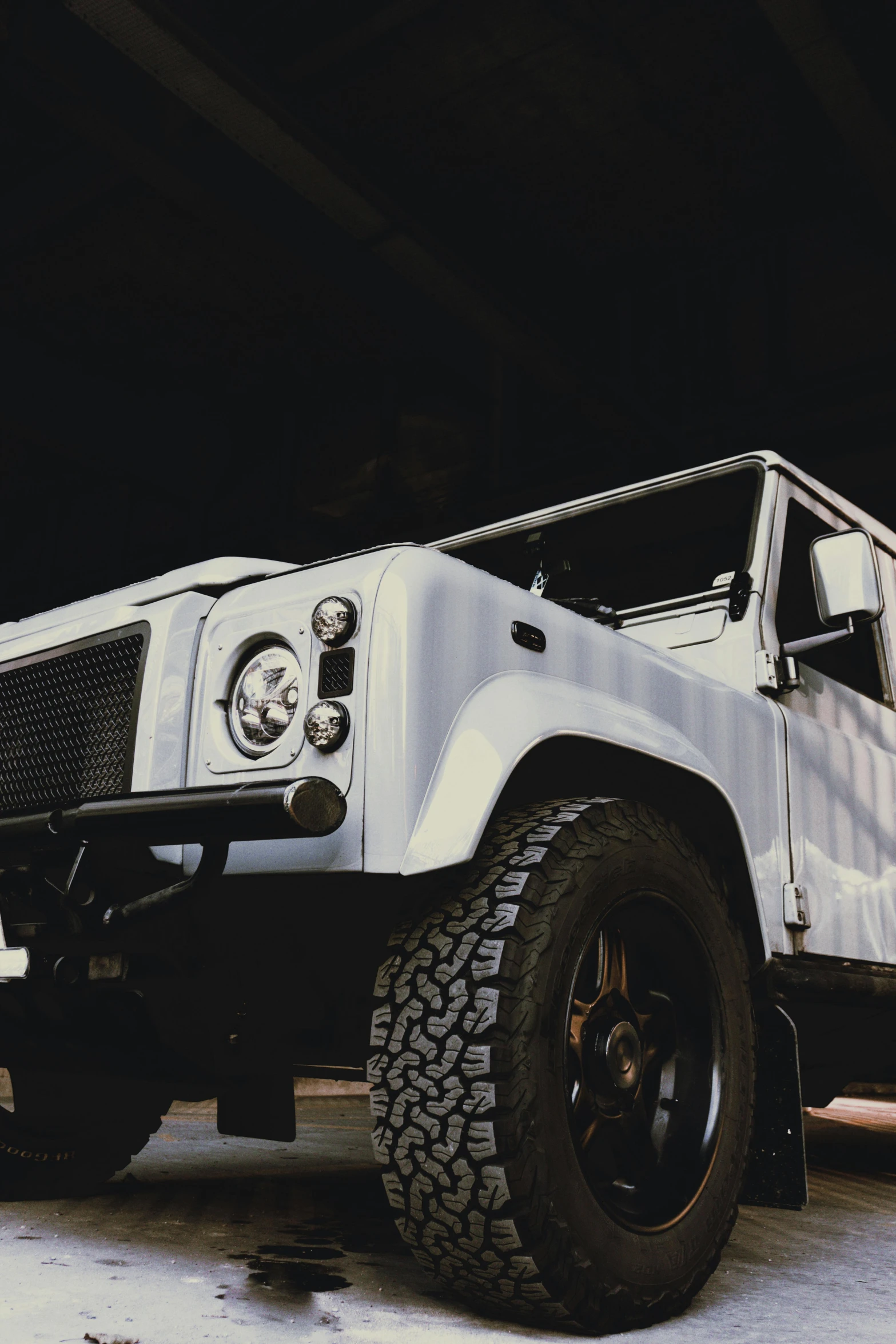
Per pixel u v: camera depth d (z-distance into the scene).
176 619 1.84
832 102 9.66
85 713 1.93
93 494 20.42
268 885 1.83
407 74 10.91
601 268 14.12
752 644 2.54
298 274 14.19
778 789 2.40
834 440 12.55
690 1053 1.90
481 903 1.63
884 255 12.69
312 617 1.69
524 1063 1.52
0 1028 2.23
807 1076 2.98
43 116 12.34
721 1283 1.99
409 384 16.75
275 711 1.69
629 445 13.57
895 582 3.35
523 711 1.69
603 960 1.80
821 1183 3.49
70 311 15.39
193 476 17.78
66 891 1.71
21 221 13.40
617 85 11.07
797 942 2.35
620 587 2.92
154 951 1.76
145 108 10.34
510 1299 1.55
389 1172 1.58
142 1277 1.79
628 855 1.78
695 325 13.79
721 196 12.77
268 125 9.93
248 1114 2.22
